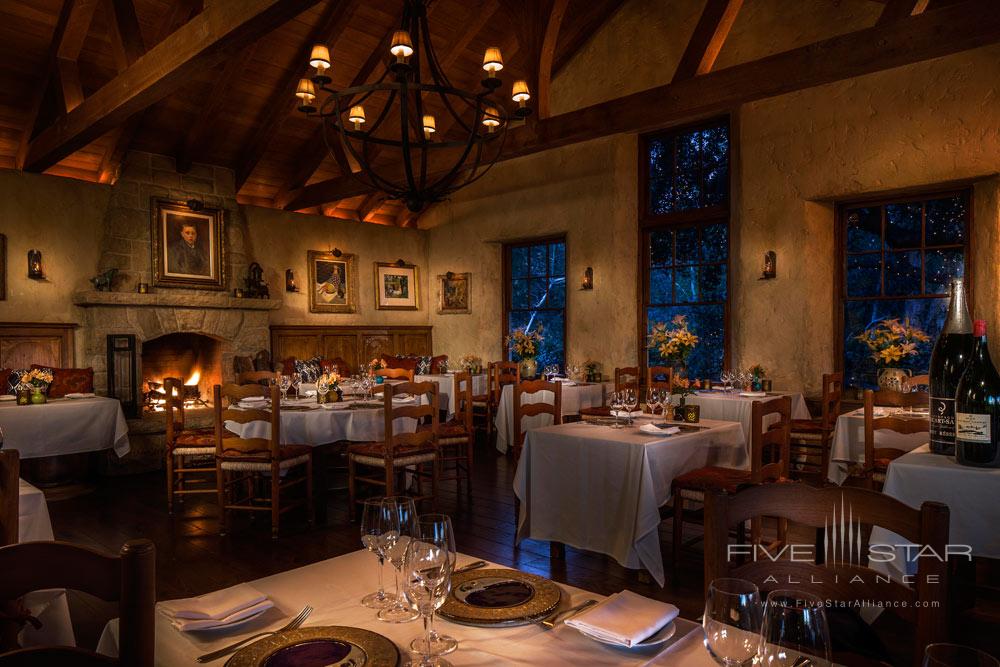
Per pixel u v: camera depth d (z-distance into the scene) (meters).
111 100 5.09
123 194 7.06
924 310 5.93
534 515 3.71
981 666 0.82
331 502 5.05
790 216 6.43
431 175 7.23
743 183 6.74
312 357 8.79
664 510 3.91
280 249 8.58
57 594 2.02
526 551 3.85
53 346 6.65
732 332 6.90
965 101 5.42
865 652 1.60
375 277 9.53
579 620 1.23
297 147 8.32
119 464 6.40
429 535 1.14
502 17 7.61
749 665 0.95
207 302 7.43
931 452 2.55
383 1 6.95
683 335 5.86
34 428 5.09
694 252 7.32
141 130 7.07
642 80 7.51
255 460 4.17
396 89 3.12
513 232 8.93
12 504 1.71
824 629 0.89
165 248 7.32
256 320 7.96
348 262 9.23
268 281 8.44
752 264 6.70
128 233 7.07
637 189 7.69
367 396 5.43
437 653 1.14
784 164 6.46
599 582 3.35
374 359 8.79
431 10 7.17
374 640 1.16
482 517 4.55
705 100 4.98
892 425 3.58
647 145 7.66
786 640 0.89
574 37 7.83
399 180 7.47
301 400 5.22
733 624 0.97
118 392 6.77
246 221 8.27
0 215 6.38
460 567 1.57
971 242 5.59
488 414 7.33
